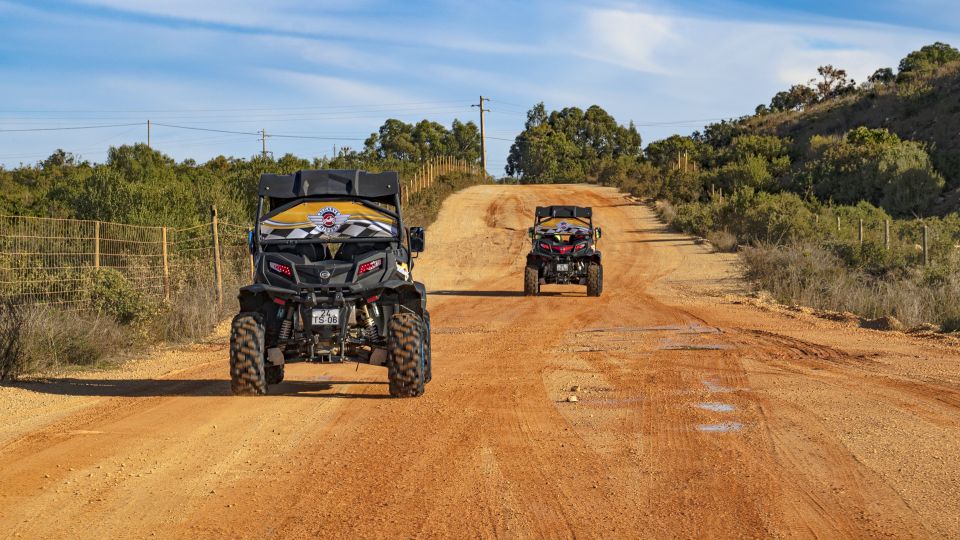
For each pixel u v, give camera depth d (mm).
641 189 64875
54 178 45656
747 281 27391
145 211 24922
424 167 75938
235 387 9211
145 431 7559
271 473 6152
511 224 49062
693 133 100938
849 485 5715
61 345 11859
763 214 39469
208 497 5559
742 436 7184
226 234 23406
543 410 8422
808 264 24766
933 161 54000
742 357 12086
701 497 5477
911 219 47031
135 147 57812
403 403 8852
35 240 14812
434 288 28641
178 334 15047
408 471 6168
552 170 136375
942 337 13992
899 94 77125
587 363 11750
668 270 32625
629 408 8477
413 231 9727
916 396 8984
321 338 8906
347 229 9352
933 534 4754
